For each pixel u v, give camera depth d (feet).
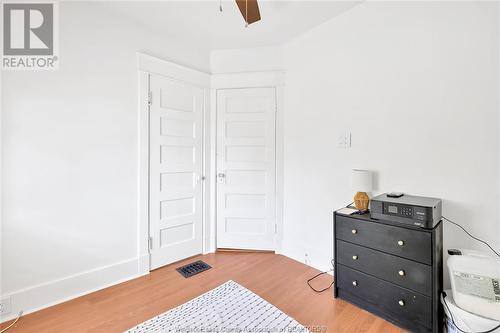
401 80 6.26
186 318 5.73
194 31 8.38
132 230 7.73
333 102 7.72
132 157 7.71
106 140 7.14
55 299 6.26
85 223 6.79
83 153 6.73
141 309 6.07
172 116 8.66
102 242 7.12
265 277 7.68
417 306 5.11
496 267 4.46
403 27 6.19
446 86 5.57
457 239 5.47
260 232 9.74
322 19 7.72
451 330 4.74
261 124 9.55
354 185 6.59
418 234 5.07
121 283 7.34
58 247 6.36
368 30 6.85
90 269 6.90
